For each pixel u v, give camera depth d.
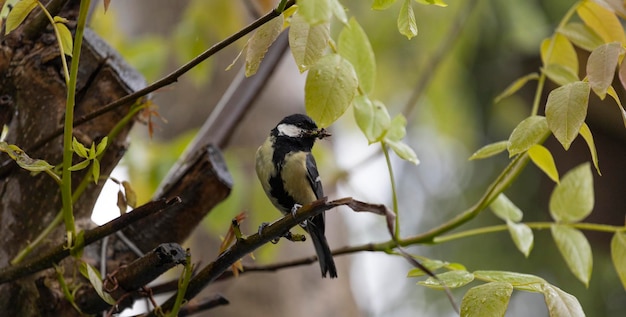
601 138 10.98
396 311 13.18
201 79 8.16
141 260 4.45
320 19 3.28
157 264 4.37
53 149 5.05
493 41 12.00
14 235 5.09
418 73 11.43
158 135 11.27
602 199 11.10
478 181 12.84
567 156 11.24
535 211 12.27
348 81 3.93
